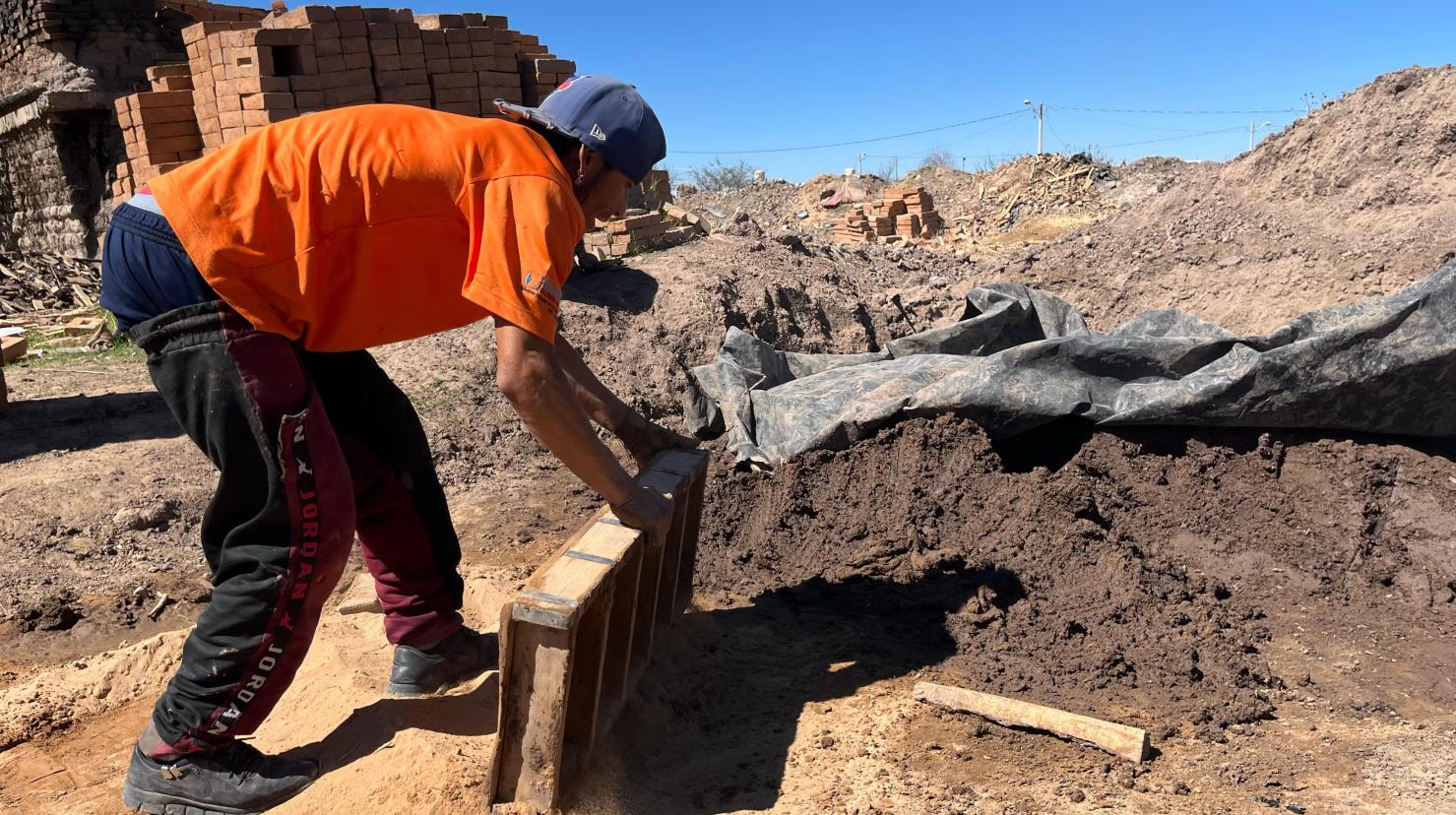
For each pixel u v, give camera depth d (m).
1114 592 3.85
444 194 2.29
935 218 21.17
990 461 4.64
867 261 12.07
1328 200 8.27
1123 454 4.73
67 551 4.57
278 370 2.28
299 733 2.89
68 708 3.25
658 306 8.64
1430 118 8.04
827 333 9.57
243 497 2.36
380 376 2.78
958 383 4.88
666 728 3.08
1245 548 4.32
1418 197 7.63
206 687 2.39
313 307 2.32
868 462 4.81
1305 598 4.07
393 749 2.65
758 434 5.31
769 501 4.79
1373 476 4.47
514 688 2.36
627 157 2.60
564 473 5.95
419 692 3.01
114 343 8.80
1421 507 4.38
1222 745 3.11
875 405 5.02
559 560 2.51
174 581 4.41
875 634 3.80
